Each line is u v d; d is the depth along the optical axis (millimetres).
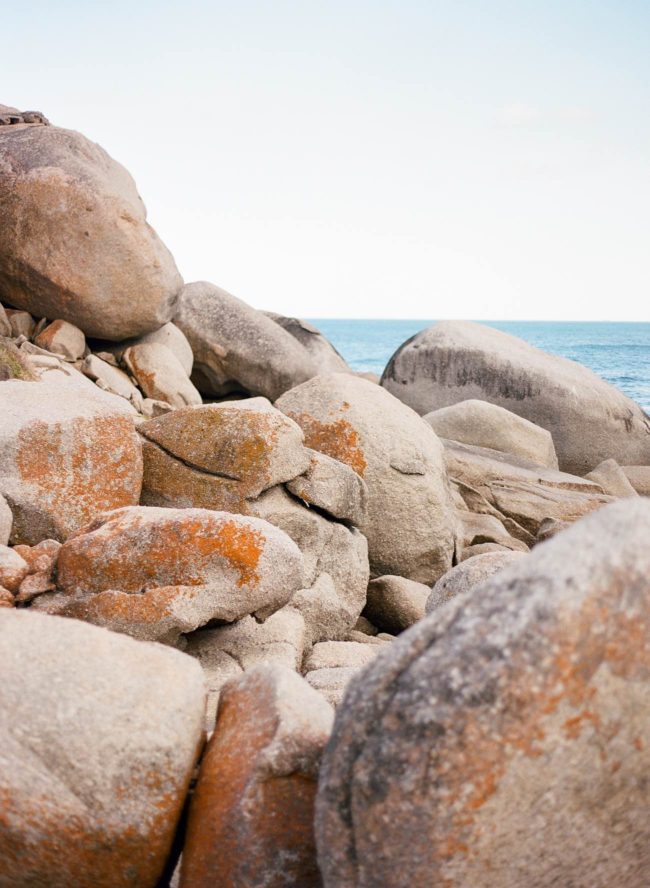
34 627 3174
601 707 2543
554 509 11805
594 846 2717
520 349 18891
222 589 5414
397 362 18672
